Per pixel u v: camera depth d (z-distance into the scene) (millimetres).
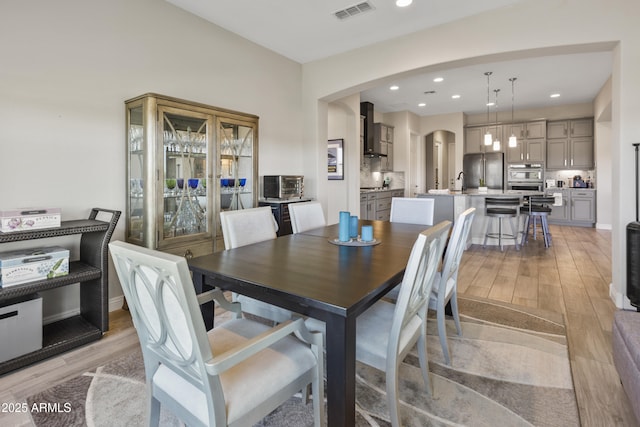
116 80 2803
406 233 2551
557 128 7461
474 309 2826
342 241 2215
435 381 1836
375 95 6434
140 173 2775
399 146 7895
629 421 1526
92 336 2268
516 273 3873
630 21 2775
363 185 7258
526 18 3145
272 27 3658
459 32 3469
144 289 1069
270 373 1176
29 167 2367
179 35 3252
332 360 1204
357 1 3141
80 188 2613
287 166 4555
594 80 5539
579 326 2502
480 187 6316
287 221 3982
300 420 1541
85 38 2613
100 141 2717
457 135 8023
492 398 1692
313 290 1299
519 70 5039
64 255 2172
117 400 1679
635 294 2553
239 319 1607
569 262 4344
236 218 2240
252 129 3592
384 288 1397
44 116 2424
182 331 1004
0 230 1960
